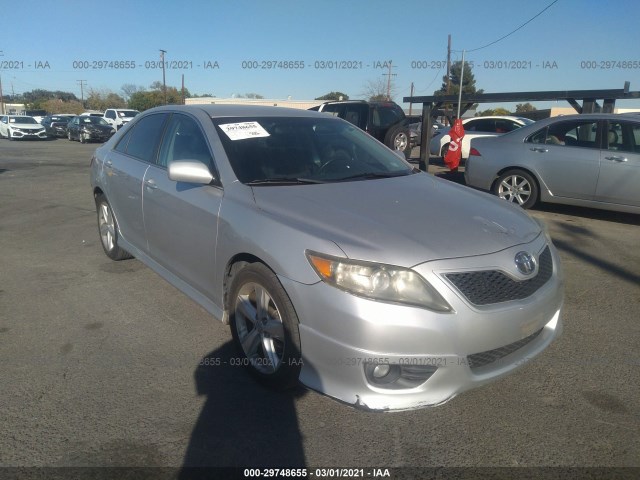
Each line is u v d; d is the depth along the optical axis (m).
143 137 4.75
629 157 7.02
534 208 8.51
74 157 18.41
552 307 2.97
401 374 2.61
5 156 18.64
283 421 2.88
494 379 2.74
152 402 3.04
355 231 2.76
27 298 4.61
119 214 4.96
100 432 2.77
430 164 14.95
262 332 3.10
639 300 4.58
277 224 2.93
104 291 4.78
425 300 2.53
